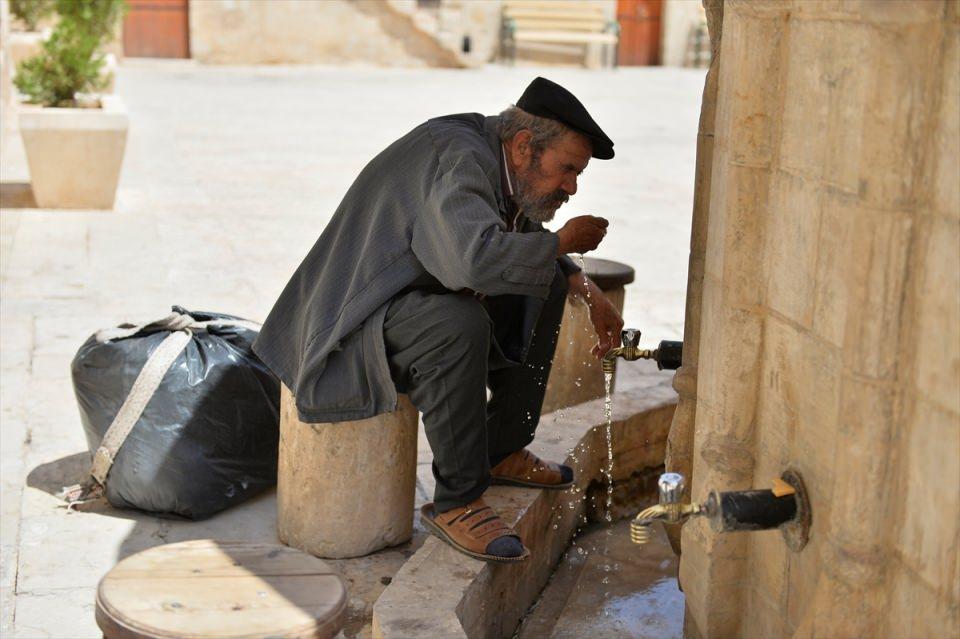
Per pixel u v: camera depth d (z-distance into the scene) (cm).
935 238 195
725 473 271
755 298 261
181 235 839
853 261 208
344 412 330
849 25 216
